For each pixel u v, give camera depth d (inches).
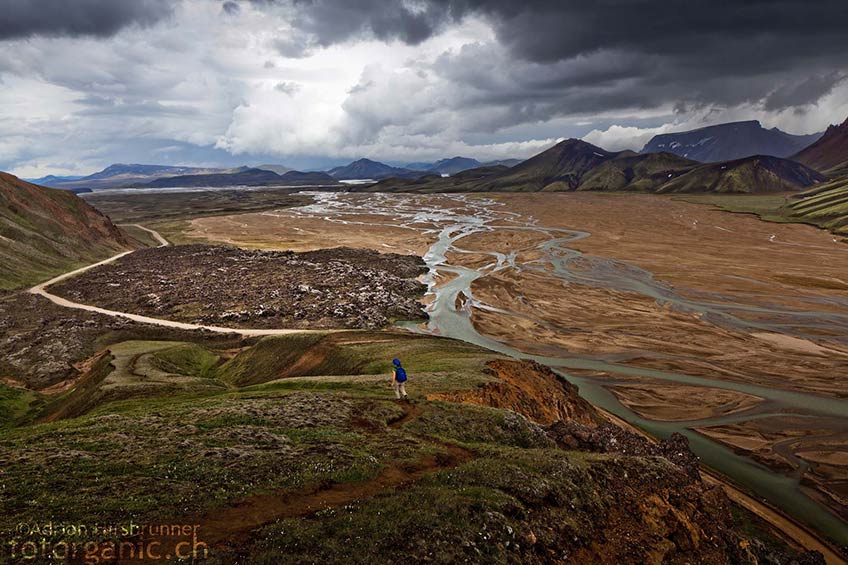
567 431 1325.0
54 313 3927.2
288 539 543.8
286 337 2962.6
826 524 1448.1
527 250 6525.6
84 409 1911.9
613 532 754.2
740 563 821.9
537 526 686.5
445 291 4744.1
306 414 1077.1
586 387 2551.7
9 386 2596.0
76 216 6845.5
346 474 737.0
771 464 1790.1
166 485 660.1
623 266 5354.3
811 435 1989.4
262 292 4630.9
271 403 1173.7
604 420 2108.8
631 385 2556.6
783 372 2640.3
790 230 7450.8
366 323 3789.4
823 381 2516.0
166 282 4955.7
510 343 3314.5
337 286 4810.5
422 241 7603.4
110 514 576.4
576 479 824.9
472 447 964.0
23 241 5433.1
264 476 708.0
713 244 6481.3
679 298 4121.6
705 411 2241.6
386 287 4766.2
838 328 3314.5
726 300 4023.1
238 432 909.2
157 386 2042.3
